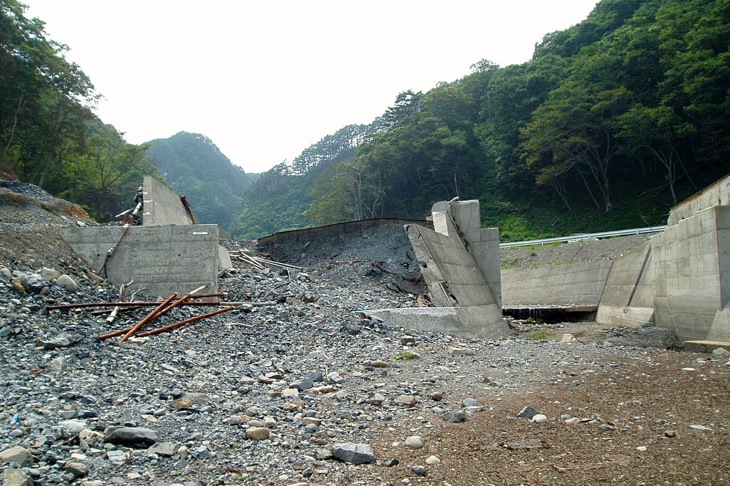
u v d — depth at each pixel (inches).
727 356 498.3
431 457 209.3
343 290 740.0
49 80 1434.5
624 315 1044.5
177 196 933.8
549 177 2074.3
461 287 788.0
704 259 743.7
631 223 1814.7
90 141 2049.7
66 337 356.2
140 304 471.5
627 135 1731.1
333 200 2915.8
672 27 1685.5
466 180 2694.4
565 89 2010.3
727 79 1451.8
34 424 210.8
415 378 370.3
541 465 200.8
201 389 298.2
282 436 229.9
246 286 653.3
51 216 848.9
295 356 414.0
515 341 628.1
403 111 3521.2
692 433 238.5
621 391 335.6
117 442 202.7
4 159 1380.4
